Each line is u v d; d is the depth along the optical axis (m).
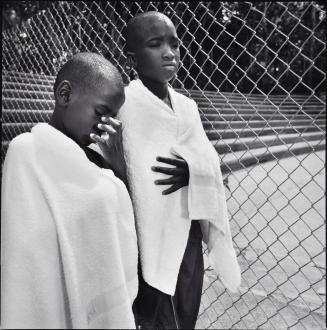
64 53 3.04
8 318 0.90
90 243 0.99
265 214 4.17
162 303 1.37
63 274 0.98
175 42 1.32
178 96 1.45
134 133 1.33
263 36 11.12
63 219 0.95
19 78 4.64
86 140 1.09
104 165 1.22
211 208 1.38
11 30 4.48
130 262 1.10
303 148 8.54
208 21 7.73
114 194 1.04
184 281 1.42
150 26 1.27
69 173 0.99
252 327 2.13
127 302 1.03
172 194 1.37
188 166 1.33
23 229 0.92
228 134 6.88
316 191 5.11
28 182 0.95
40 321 0.93
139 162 1.31
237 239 3.46
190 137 1.41
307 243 3.36
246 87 13.52
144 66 1.31
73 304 0.95
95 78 1.04
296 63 14.29
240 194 4.91
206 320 2.19
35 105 4.79
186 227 1.38
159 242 1.33
